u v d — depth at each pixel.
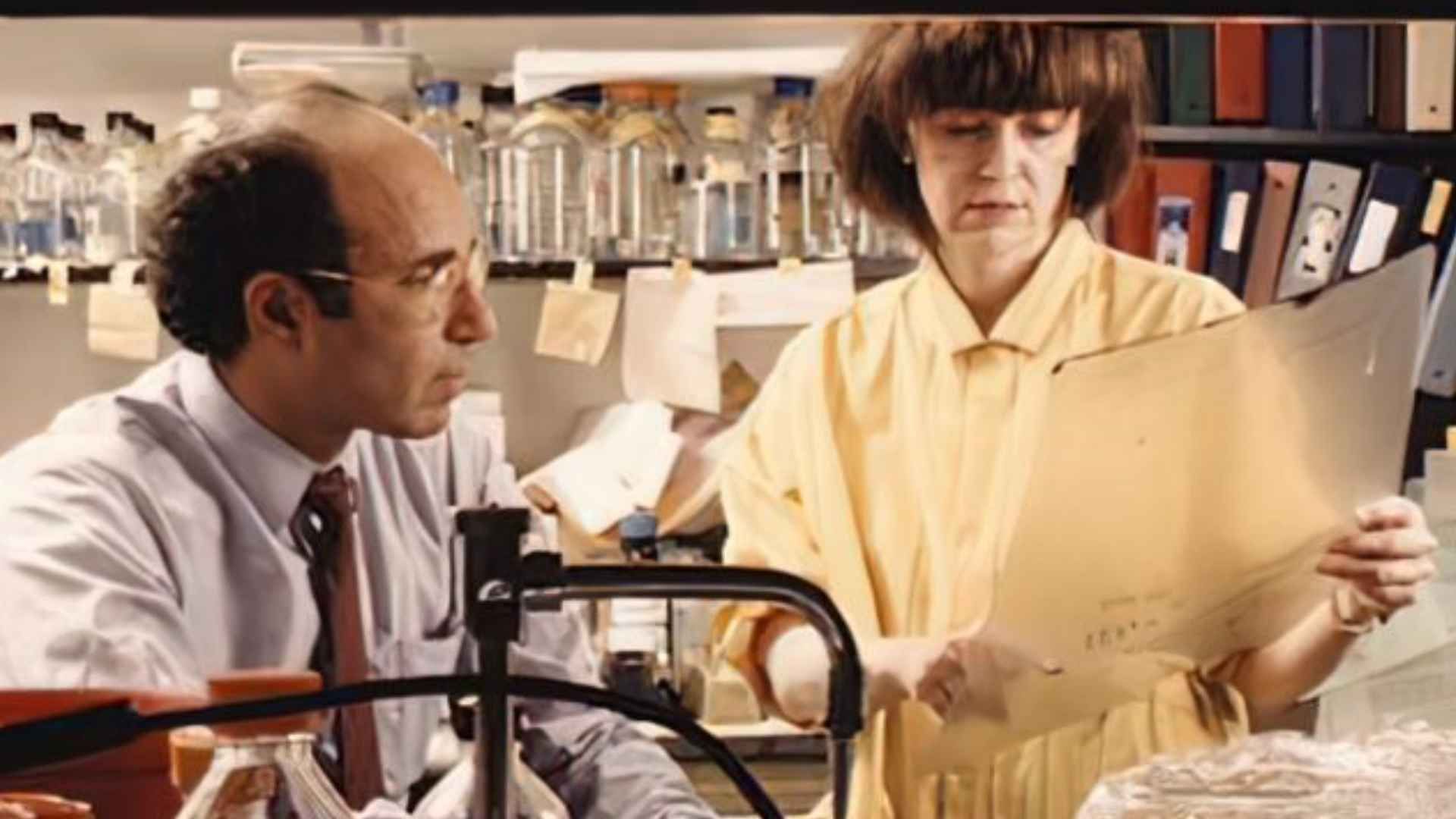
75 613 1.52
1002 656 1.39
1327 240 2.67
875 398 1.87
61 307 2.77
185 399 1.63
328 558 1.59
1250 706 1.41
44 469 1.61
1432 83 2.74
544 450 2.80
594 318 2.77
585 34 1.87
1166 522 1.30
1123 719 1.41
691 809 1.28
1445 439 1.85
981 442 1.81
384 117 1.67
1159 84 2.70
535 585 0.94
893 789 1.51
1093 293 1.85
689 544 2.65
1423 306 1.33
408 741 1.33
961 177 1.86
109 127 2.62
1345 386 1.30
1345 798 1.06
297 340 1.62
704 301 2.76
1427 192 2.67
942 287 1.87
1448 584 1.50
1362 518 1.34
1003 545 1.74
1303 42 2.70
